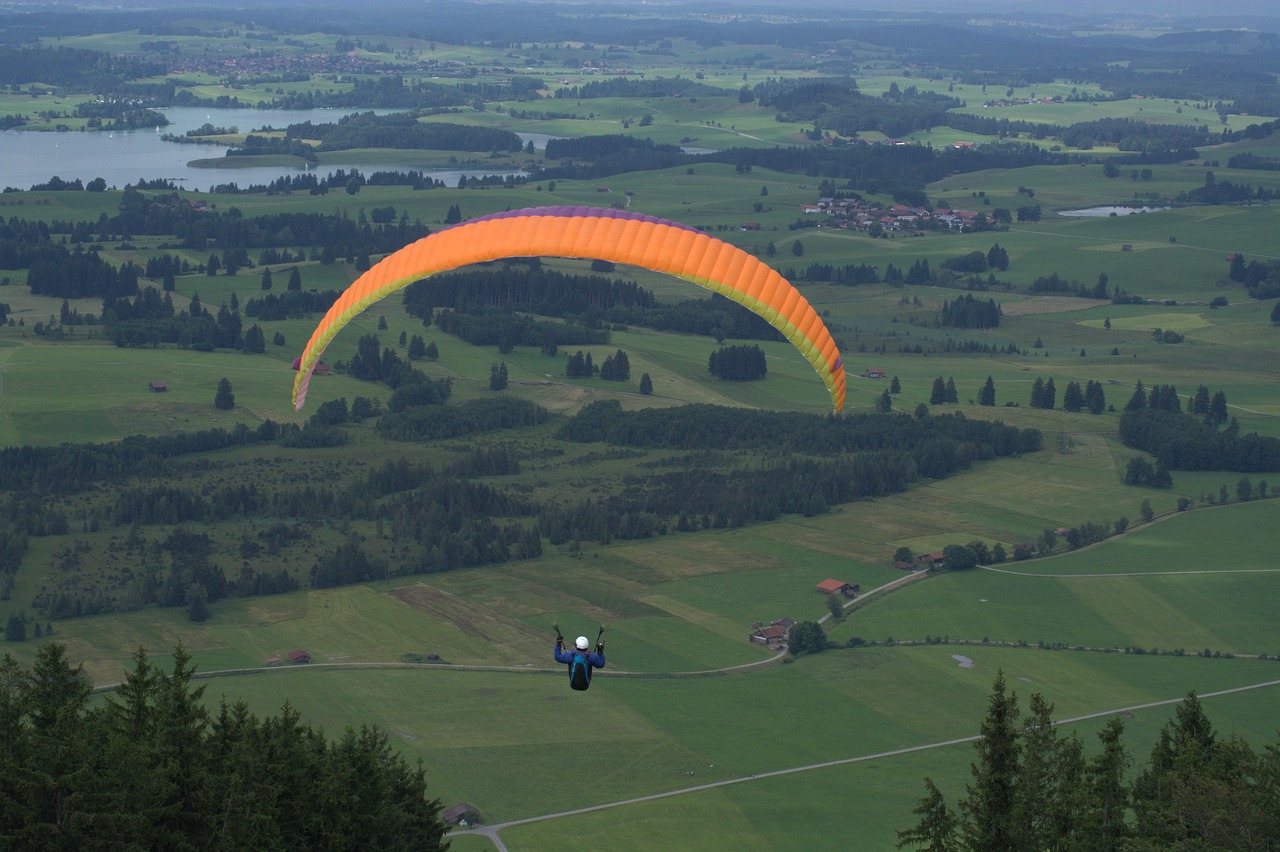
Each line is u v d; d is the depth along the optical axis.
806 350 61.31
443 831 80.56
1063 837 73.81
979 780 71.12
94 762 66.19
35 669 71.00
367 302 61.62
